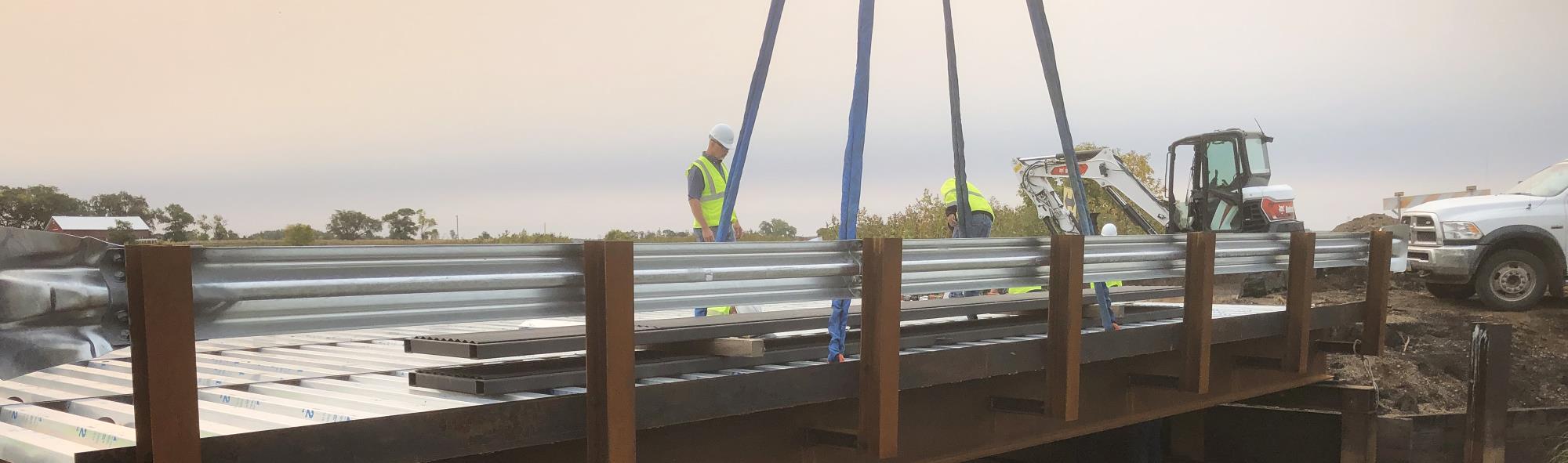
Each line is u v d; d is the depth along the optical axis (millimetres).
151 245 2291
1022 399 5223
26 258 2178
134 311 2332
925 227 17156
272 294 2514
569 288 3174
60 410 3625
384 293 2721
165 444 2320
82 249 2289
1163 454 9125
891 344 3934
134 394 2344
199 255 2395
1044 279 4965
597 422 3158
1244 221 12312
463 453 2969
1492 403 8000
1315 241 6793
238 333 2482
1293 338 6785
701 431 4062
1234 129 12078
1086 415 5934
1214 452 8945
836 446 4426
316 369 4316
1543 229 11281
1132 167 18094
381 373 4078
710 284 3455
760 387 3785
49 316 2197
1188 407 6715
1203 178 12359
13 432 3248
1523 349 10242
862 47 4105
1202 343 5805
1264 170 12406
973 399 5262
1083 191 5164
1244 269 6387
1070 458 8766
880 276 3885
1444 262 11445
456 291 2854
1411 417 8531
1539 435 8969
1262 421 8688
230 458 2469
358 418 2891
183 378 2348
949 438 5129
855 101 4121
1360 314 7660
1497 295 11406
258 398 3494
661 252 3260
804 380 3949
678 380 3541
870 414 3967
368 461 2744
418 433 2861
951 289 4355
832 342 4168
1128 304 7184
